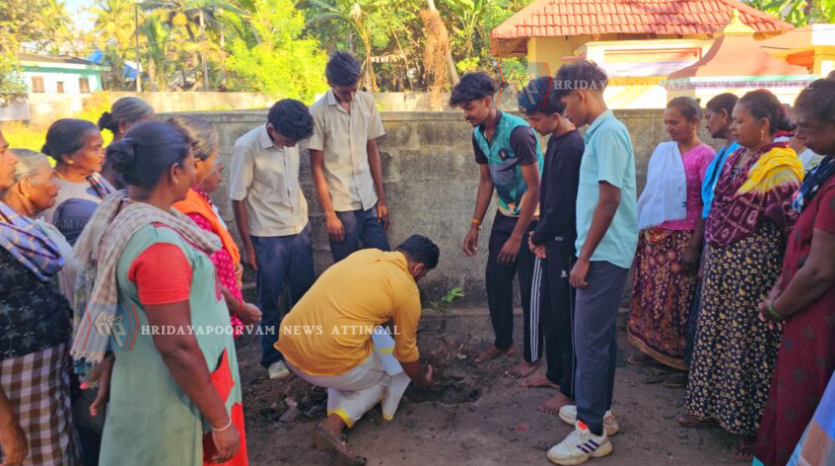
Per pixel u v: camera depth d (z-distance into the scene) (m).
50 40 30.89
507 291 3.65
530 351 3.48
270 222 3.50
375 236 3.90
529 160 3.26
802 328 2.12
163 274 1.56
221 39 30.50
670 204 3.33
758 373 2.60
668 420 2.99
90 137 2.42
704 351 2.76
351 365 2.80
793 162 2.49
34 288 1.99
